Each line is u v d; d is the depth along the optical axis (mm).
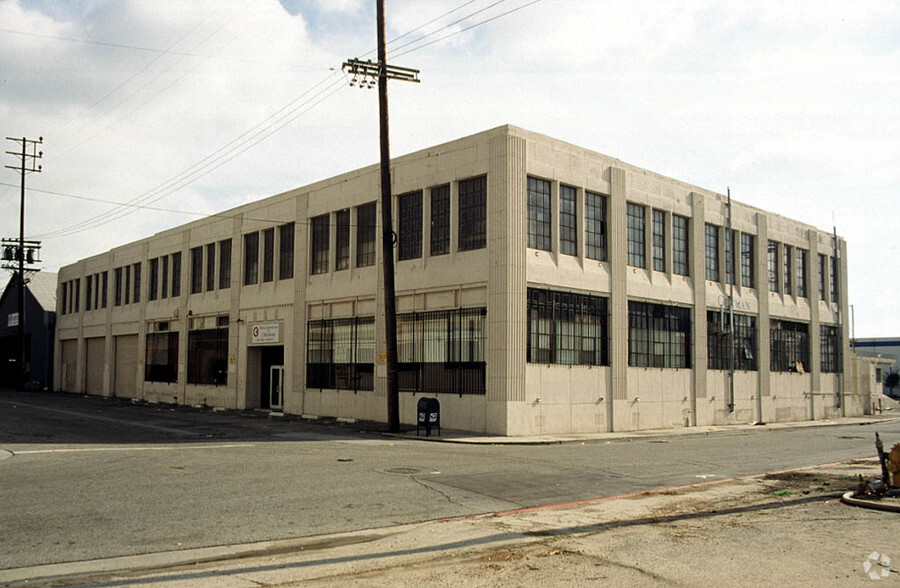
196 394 40594
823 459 19391
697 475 15820
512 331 24672
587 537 9430
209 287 40844
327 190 32656
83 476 13539
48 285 65812
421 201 28344
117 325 50188
